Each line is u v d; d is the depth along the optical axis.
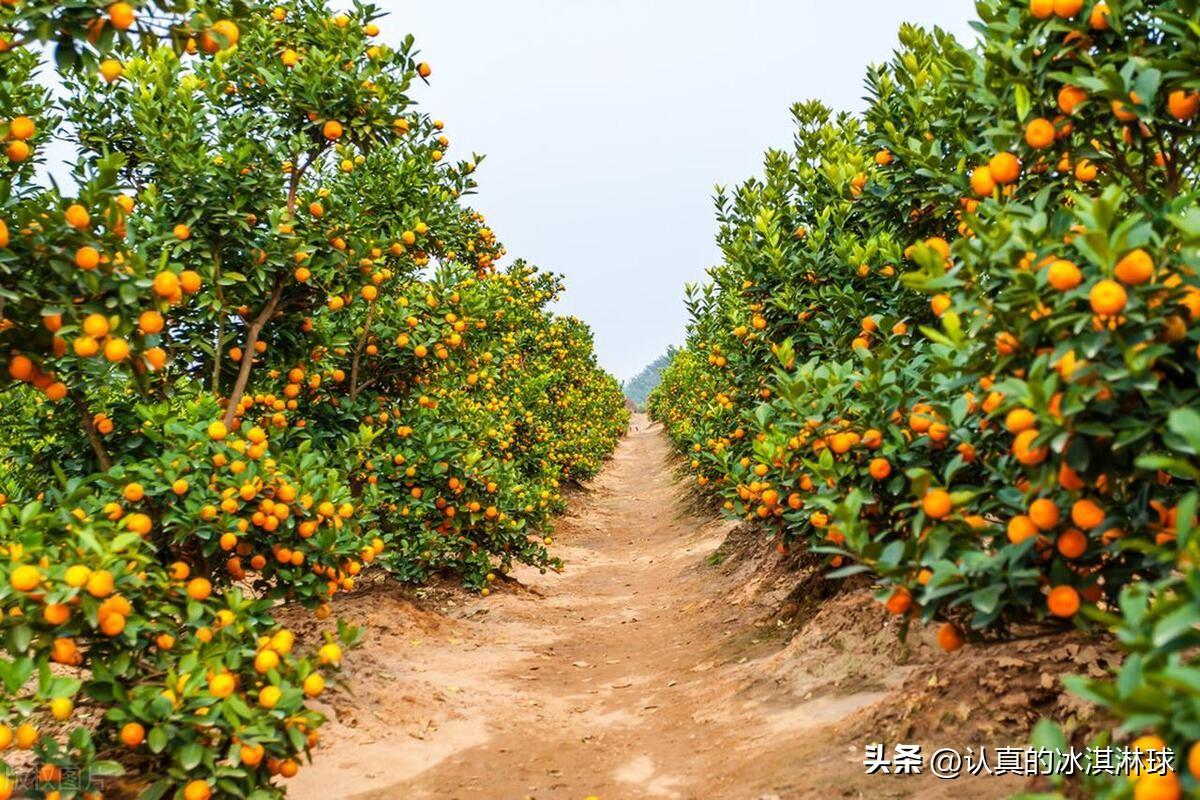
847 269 7.46
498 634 9.37
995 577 2.69
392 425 9.91
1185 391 2.41
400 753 5.48
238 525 5.27
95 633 3.82
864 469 4.47
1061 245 2.65
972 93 3.83
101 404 6.20
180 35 3.64
